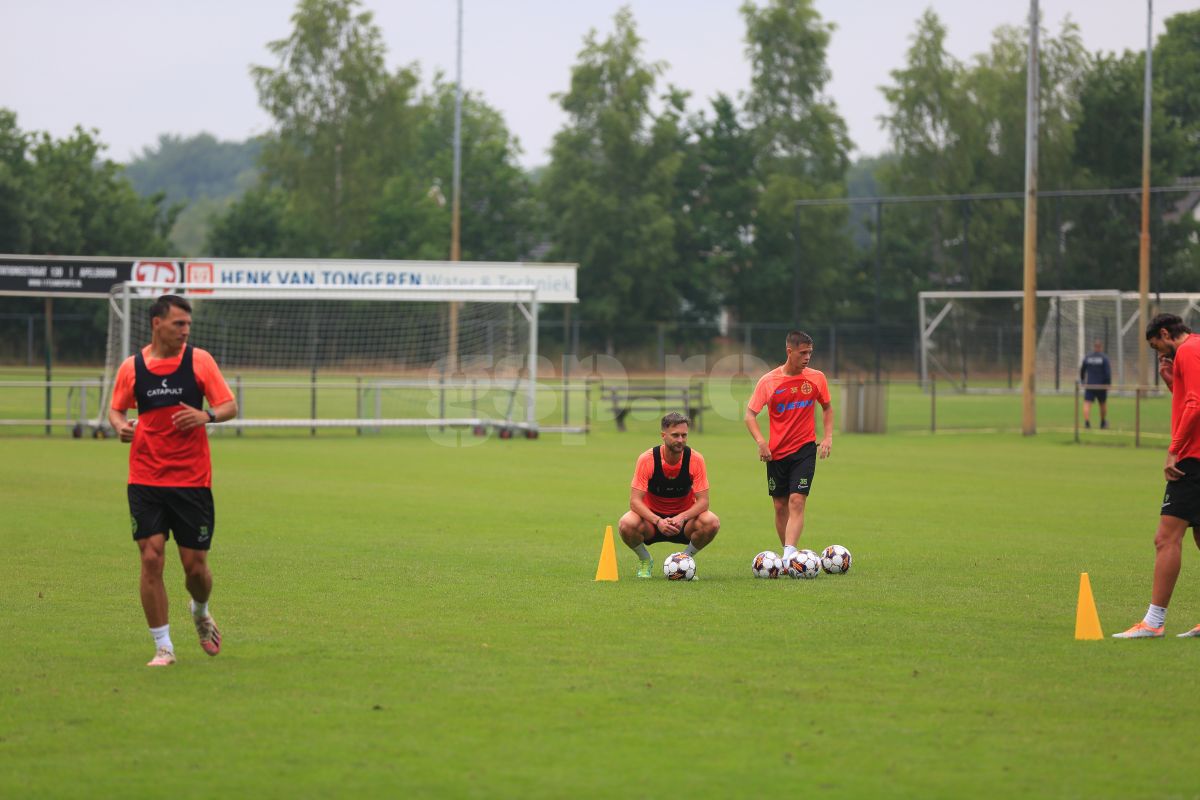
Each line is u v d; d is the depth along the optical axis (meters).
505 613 28.72
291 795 16.66
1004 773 17.62
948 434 97.94
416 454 77.81
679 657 24.33
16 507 48.56
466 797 16.59
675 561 33.44
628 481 61.88
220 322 137.50
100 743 18.84
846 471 68.56
